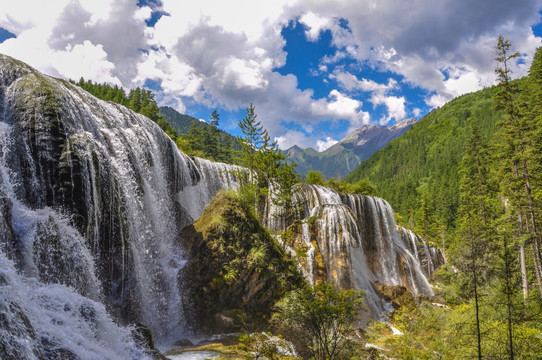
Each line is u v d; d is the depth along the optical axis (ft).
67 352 27.76
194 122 261.24
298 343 61.26
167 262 68.54
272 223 115.75
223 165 122.52
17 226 40.37
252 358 47.52
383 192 427.33
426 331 69.15
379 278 132.36
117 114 74.23
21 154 47.73
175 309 62.54
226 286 63.93
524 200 97.50
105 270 55.52
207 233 67.97
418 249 171.22
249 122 105.09
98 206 54.44
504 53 104.99
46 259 42.60
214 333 61.62
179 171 92.84
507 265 47.88
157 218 75.61
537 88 127.44
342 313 49.78
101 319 37.27
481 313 59.72
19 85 53.26
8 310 23.45
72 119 55.83
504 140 106.32
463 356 51.52
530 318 52.11
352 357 53.01
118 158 65.57
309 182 189.06
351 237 109.70
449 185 311.27
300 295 53.26
